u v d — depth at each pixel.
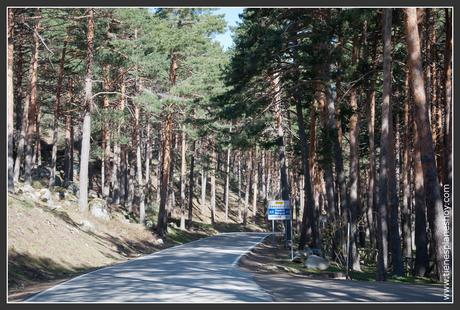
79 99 41.09
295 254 32.88
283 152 39.53
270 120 38.91
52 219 27.44
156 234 40.16
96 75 39.34
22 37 33.72
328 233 31.17
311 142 37.84
